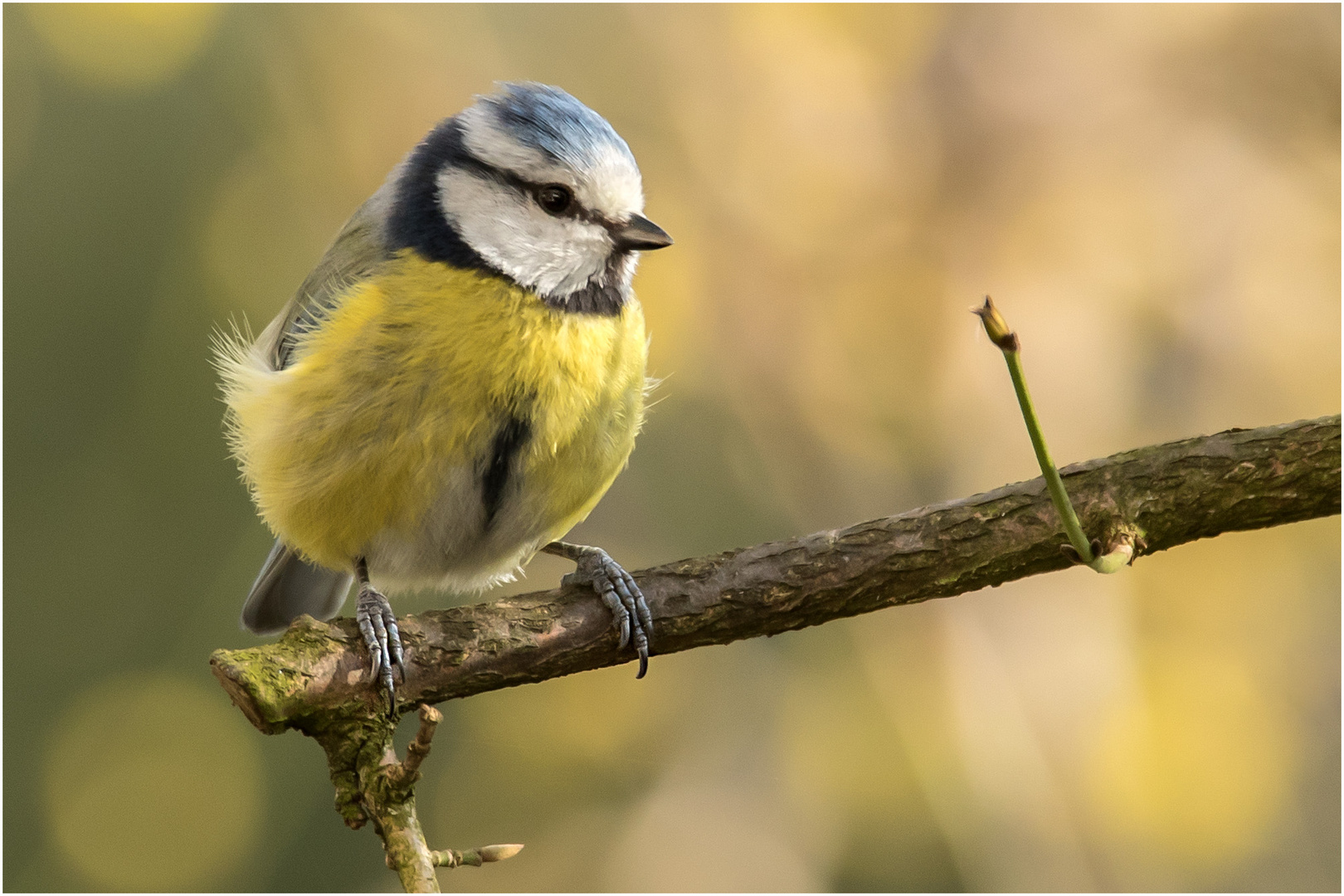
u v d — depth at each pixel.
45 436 11.77
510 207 6.32
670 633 5.46
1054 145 10.94
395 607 11.51
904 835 10.59
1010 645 10.73
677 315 11.31
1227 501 5.22
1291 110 10.80
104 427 11.86
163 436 11.86
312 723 5.01
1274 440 5.23
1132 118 10.94
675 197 11.45
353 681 5.05
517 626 5.36
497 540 6.61
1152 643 10.52
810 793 10.96
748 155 11.47
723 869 10.88
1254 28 10.82
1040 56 11.10
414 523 6.29
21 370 11.81
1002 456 10.82
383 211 6.68
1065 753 10.38
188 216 12.25
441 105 12.25
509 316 6.14
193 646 11.48
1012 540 5.31
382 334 6.01
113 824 11.18
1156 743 10.21
